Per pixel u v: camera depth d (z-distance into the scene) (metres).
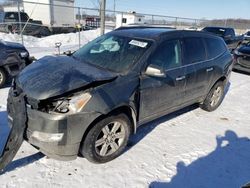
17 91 3.25
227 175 3.46
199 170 3.51
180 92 4.36
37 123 2.93
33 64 3.80
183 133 4.49
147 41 3.93
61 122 2.87
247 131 4.80
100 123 3.18
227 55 5.53
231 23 32.72
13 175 3.13
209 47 5.00
